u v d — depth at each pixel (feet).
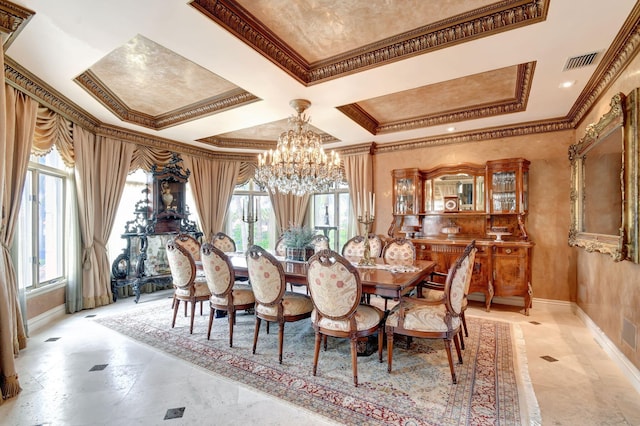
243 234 21.94
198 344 10.06
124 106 13.41
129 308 14.01
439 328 7.87
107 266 14.66
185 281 11.14
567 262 13.75
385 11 7.48
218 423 6.22
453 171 15.96
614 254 8.28
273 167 11.50
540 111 12.89
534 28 7.21
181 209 17.72
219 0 6.90
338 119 13.66
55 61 8.95
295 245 12.14
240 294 10.25
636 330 7.71
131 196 17.16
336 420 6.29
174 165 17.15
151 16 6.87
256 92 10.78
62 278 13.16
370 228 18.25
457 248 14.84
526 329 11.48
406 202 16.99
